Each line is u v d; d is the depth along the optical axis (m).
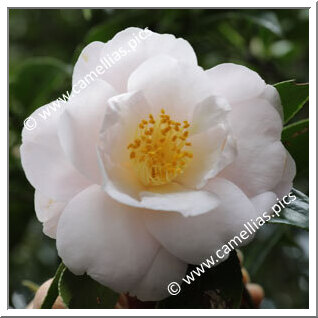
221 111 0.22
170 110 0.23
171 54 0.23
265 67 0.42
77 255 0.21
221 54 0.42
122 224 0.21
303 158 0.28
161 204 0.21
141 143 0.23
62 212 0.22
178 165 0.23
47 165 0.22
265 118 0.23
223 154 0.22
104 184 0.20
